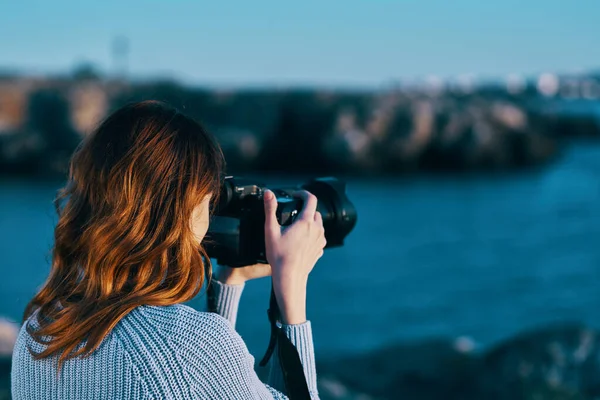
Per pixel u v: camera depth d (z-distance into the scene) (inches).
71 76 2652.6
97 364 42.7
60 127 1903.3
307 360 53.2
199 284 46.9
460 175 1946.4
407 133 1951.3
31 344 45.7
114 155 45.7
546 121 2486.5
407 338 531.8
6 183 1664.6
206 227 50.8
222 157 51.2
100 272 44.1
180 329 43.6
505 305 645.9
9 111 1946.4
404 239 1018.7
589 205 1408.7
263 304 542.0
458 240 1017.5
